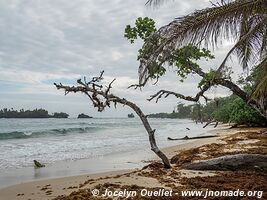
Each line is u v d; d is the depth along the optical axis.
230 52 7.05
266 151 14.70
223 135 29.64
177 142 26.58
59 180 11.15
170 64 10.78
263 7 6.84
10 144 27.83
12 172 13.48
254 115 38.19
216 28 6.90
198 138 29.05
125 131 52.38
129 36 12.41
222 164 10.31
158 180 9.29
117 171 12.79
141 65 8.19
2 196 8.91
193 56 11.03
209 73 10.72
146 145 25.84
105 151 21.56
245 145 18.22
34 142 30.05
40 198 8.35
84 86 10.80
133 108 11.70
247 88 19.47
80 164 15.55
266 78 6.64
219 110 50.12
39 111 166.50
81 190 8.35
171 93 12.00
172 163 13.42
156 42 7.80
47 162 16.64
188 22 7.00
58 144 27.72
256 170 9.94
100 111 10.87
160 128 60.47
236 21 6.91
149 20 12.16
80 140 32.41
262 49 7.46
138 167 13.99
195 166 10.67
